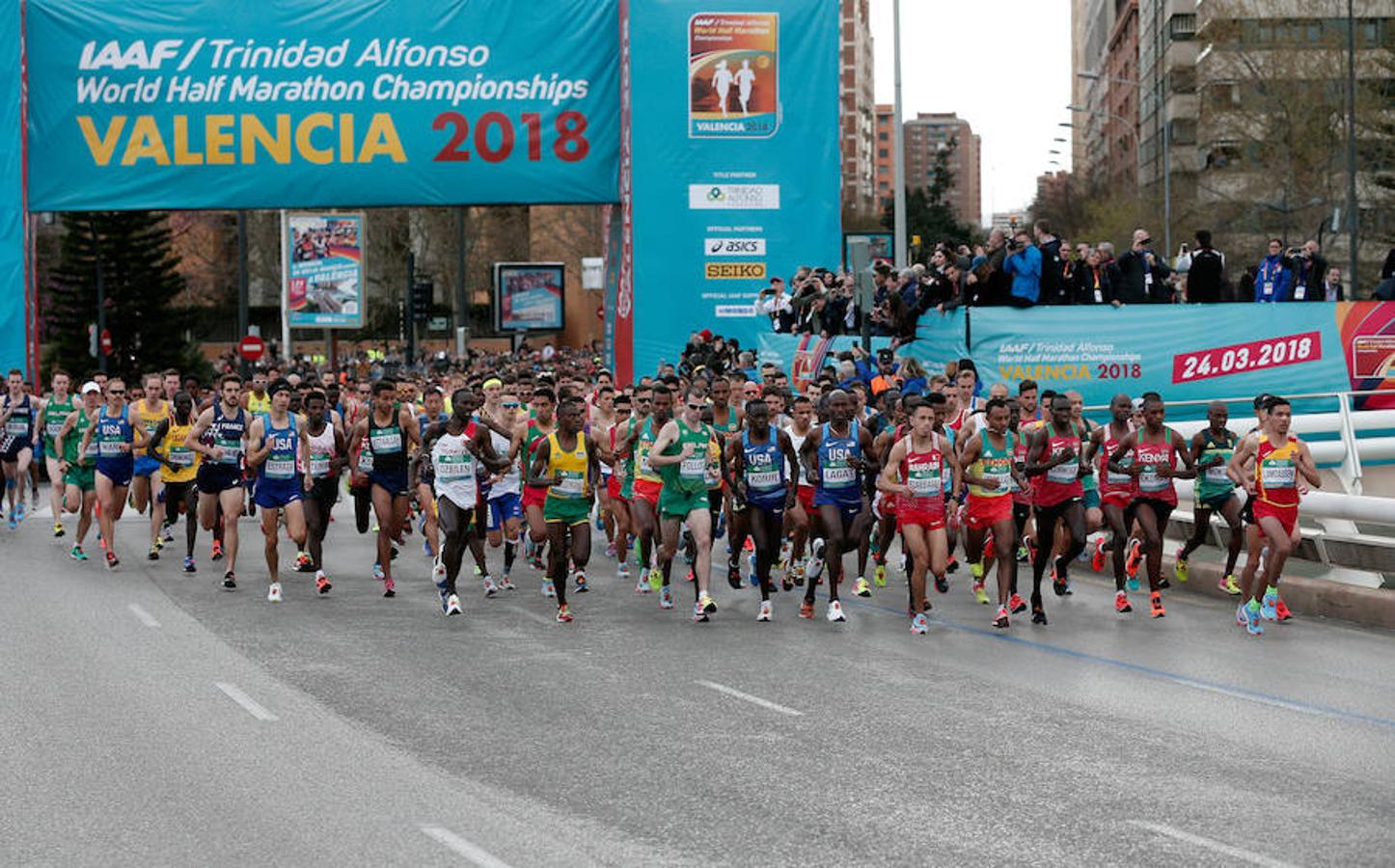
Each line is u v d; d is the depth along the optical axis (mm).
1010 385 33750
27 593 23547
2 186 41156
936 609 22047
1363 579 22047
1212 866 9797
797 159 42375
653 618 21141
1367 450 30109
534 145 42688
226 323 136250
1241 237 91625
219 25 42000
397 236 127188
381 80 42219
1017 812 11156
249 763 12719
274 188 42188
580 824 10867
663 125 42125
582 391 33938
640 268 42312
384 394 23344
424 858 10031
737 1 42156
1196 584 24016
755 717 14586
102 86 41875
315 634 19766
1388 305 34531
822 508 20688
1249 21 95188
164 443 27250
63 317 95000
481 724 14242
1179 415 33969
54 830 10711
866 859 9984
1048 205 142875
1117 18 182875
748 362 36938
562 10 42594
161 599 23016
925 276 35031
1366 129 82625
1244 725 14180
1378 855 10023
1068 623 20766
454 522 21266
